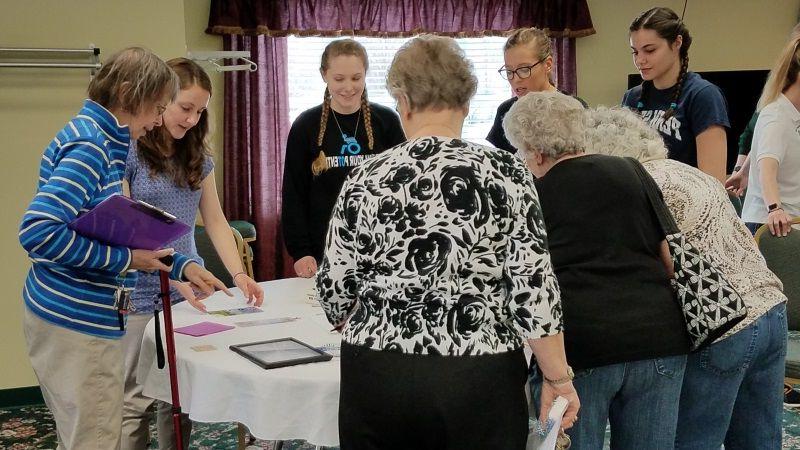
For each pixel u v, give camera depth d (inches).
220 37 211.8
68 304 72.8
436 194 54.8
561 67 236.7
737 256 79.1
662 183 75.9
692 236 76.5
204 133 97.0
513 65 117.5
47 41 149.6
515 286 55.4
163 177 94.8
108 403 75.2
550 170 72.3
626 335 68.1
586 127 78.1
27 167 150.8
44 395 76.7
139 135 76.5
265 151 215.8
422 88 57.7
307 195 114.0
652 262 71.4
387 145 114.3
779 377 84.1
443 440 54.9
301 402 71.7
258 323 92.0
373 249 56.2
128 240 72.2
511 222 55.9
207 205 102.3
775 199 123.5
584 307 68.7
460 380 53.9
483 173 55.5
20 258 152.0
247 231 204.8
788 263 123.3
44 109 150.6
